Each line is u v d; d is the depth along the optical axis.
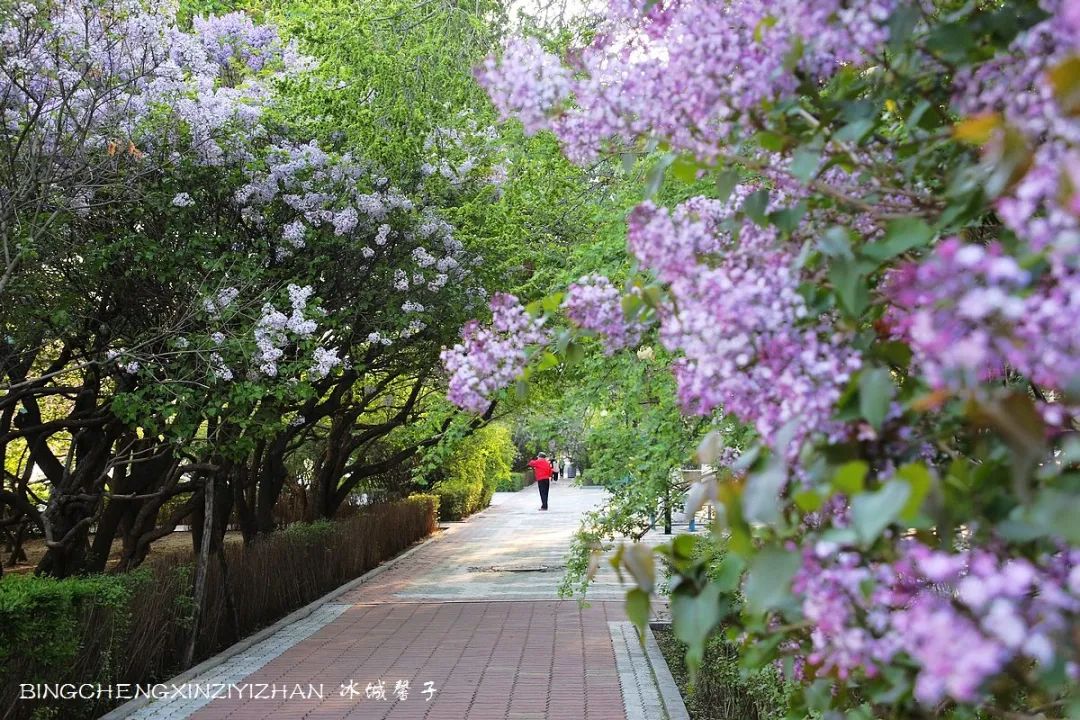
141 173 6.88
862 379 1.30
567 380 6.89
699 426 4.43
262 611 9.59
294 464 16.62
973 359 1.00
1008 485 1.23
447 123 9.12
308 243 8.57
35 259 6.84
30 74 6.41
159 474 8.90
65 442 12.27
